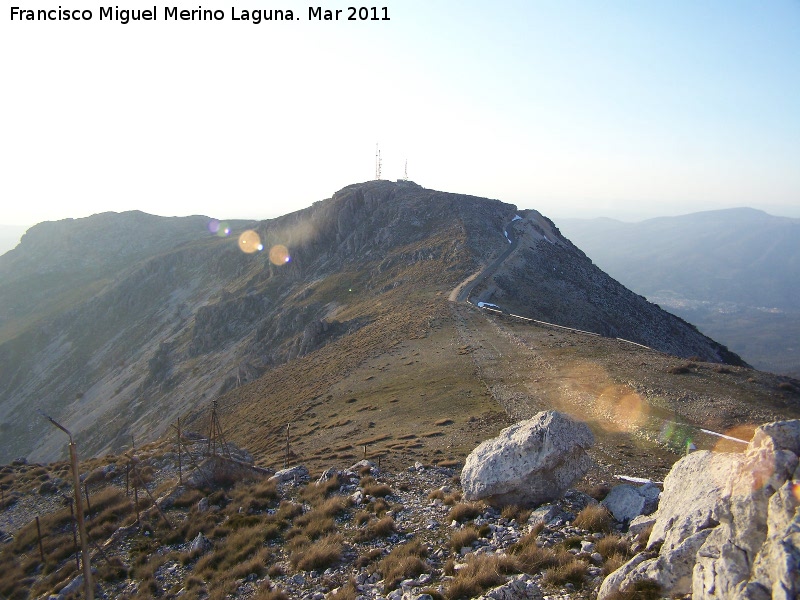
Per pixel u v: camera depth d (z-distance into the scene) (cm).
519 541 1303
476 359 4488
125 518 2234
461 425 3078
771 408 2706
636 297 11475
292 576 1414
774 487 806
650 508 1392
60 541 2183
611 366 3712
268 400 6034
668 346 8931
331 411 4188
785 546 684
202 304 15088
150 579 1616
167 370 12412
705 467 1070
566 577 1066
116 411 11806
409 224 12381
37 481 3159
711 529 878
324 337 8056
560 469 1596
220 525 1917
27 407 13850
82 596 1631
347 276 11356
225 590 1400
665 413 2767
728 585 736
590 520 1345
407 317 6619
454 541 1410
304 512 1897
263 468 2623
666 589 858
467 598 1070
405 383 4294
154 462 2905
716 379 3203
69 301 18875
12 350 16062
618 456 2292
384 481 2114
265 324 11238
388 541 1535
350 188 16125
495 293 7712
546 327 5444
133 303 16950
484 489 1625
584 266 11375
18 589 1884
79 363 15050
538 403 3266
